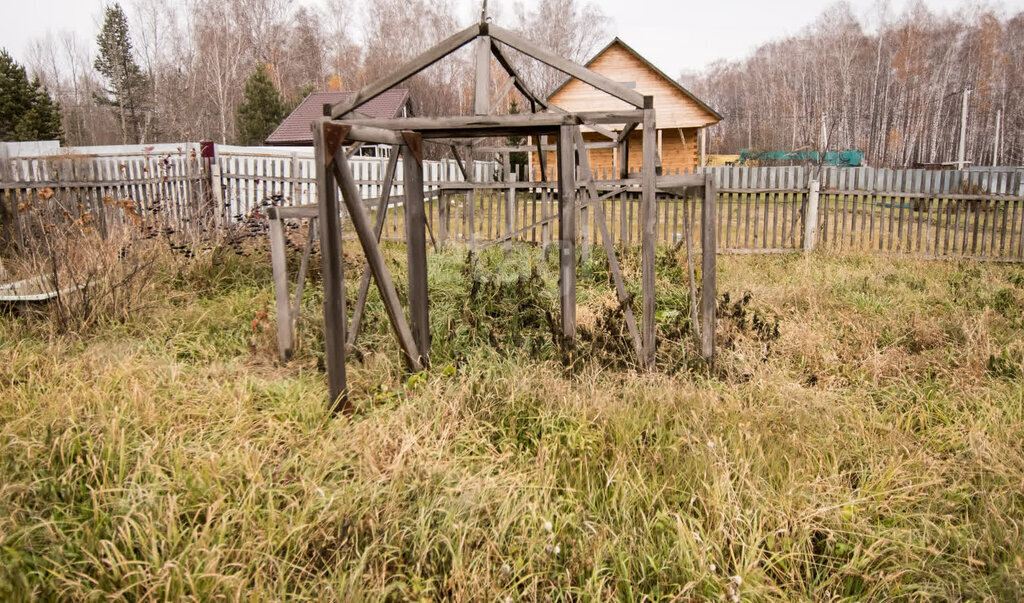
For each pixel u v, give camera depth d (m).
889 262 10.12
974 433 3.63
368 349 4.95
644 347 4.57
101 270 6.11
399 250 10.11
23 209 7.05
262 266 7.51
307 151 21.58
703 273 4.68
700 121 28.19
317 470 3.08
